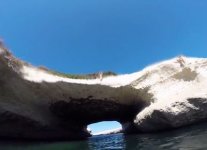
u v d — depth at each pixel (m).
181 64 19.92
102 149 12.69
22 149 14.23
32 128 18.58
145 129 18.59
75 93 20.33
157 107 17.08
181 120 16.33
